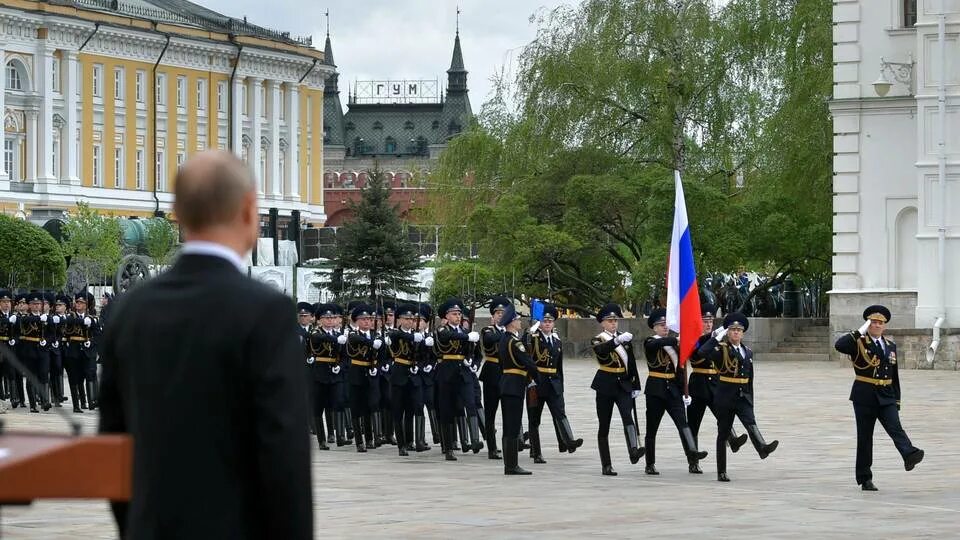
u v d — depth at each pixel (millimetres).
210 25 184875
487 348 37906
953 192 73625
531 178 93125
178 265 9320
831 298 79188
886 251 78250
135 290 9398
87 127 171375
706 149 92188
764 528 24531
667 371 33312
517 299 92875
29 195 165500
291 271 114875
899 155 77938
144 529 9023
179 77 180750
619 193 87438
